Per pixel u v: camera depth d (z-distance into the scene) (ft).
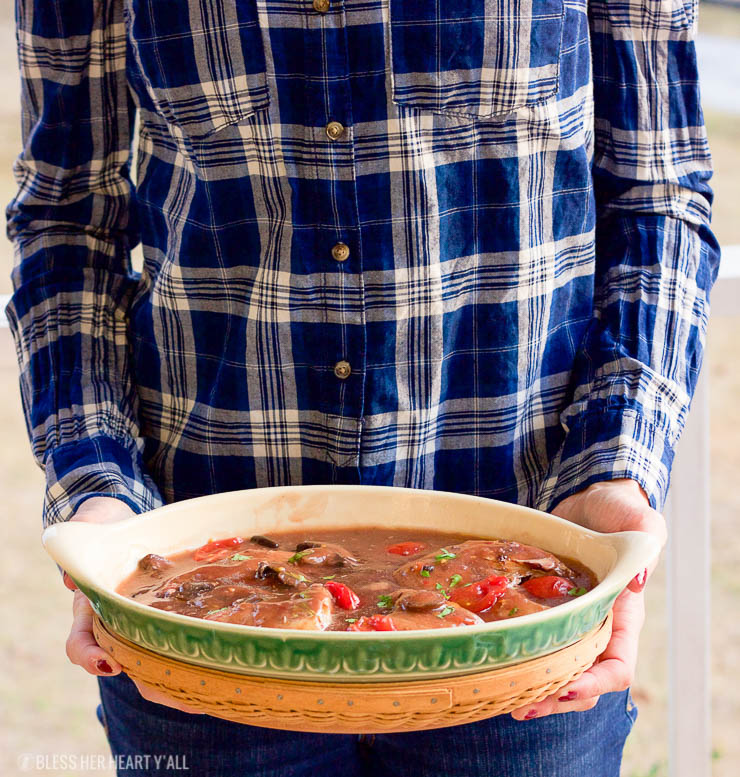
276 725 2.93
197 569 3.36
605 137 4.39
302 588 3.18
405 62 3.71
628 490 3.76
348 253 3.83
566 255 4.18
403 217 3.82
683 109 4.38
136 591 3.34
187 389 4.23
